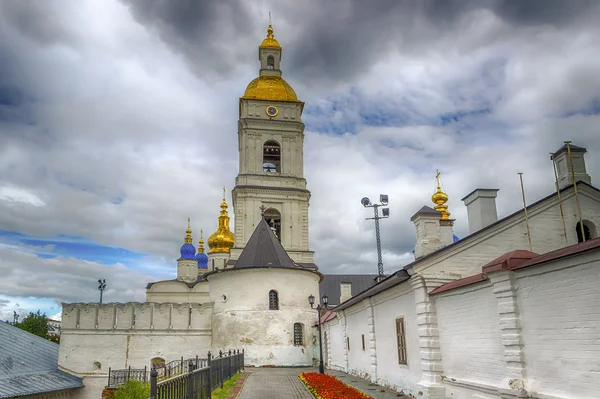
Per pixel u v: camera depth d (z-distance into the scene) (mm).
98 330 38906
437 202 23656
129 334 39031
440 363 15117
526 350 10875
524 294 10992
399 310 18625
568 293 9719
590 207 15930
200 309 40281
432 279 15523
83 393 37500
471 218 17719
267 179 57250
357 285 61562
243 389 20547
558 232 15742
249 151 58000
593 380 9039
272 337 37406
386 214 44125
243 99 59781
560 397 9758
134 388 22156
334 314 32312
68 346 38406
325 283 61000
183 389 12141
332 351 33812
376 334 22094
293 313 38500
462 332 13797
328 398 16547
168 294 55438
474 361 13109
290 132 59562
